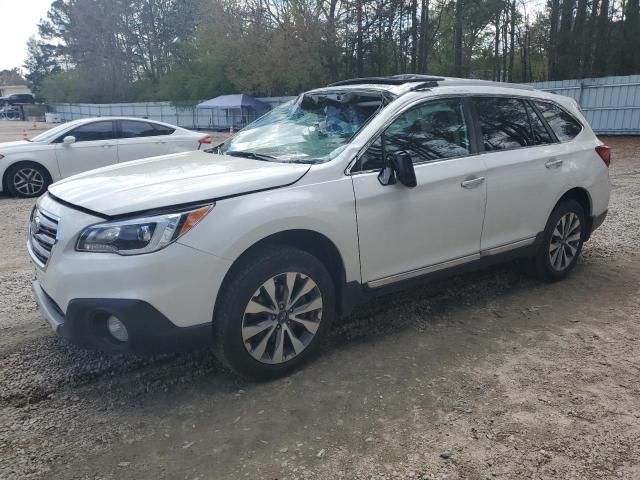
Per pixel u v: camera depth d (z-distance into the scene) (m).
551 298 4.73
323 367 3.53
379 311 4.44
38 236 3.29
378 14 31.83
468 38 35.38
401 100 3.86
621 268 5.52
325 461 2.64
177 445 2.78
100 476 2.56
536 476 2.53
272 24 35.19
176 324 2.94
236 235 3.03
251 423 2.96
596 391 3.24
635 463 2.62
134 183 3.24
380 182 3.62
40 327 4.15
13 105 67.94
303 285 3.36
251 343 3.22
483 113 4.35
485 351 3.75
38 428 2.92
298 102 4.57
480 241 4.29
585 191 5.06
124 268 2.81
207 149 4.54
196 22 52.88
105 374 3.47
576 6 30.00
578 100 23.67
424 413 3.03
